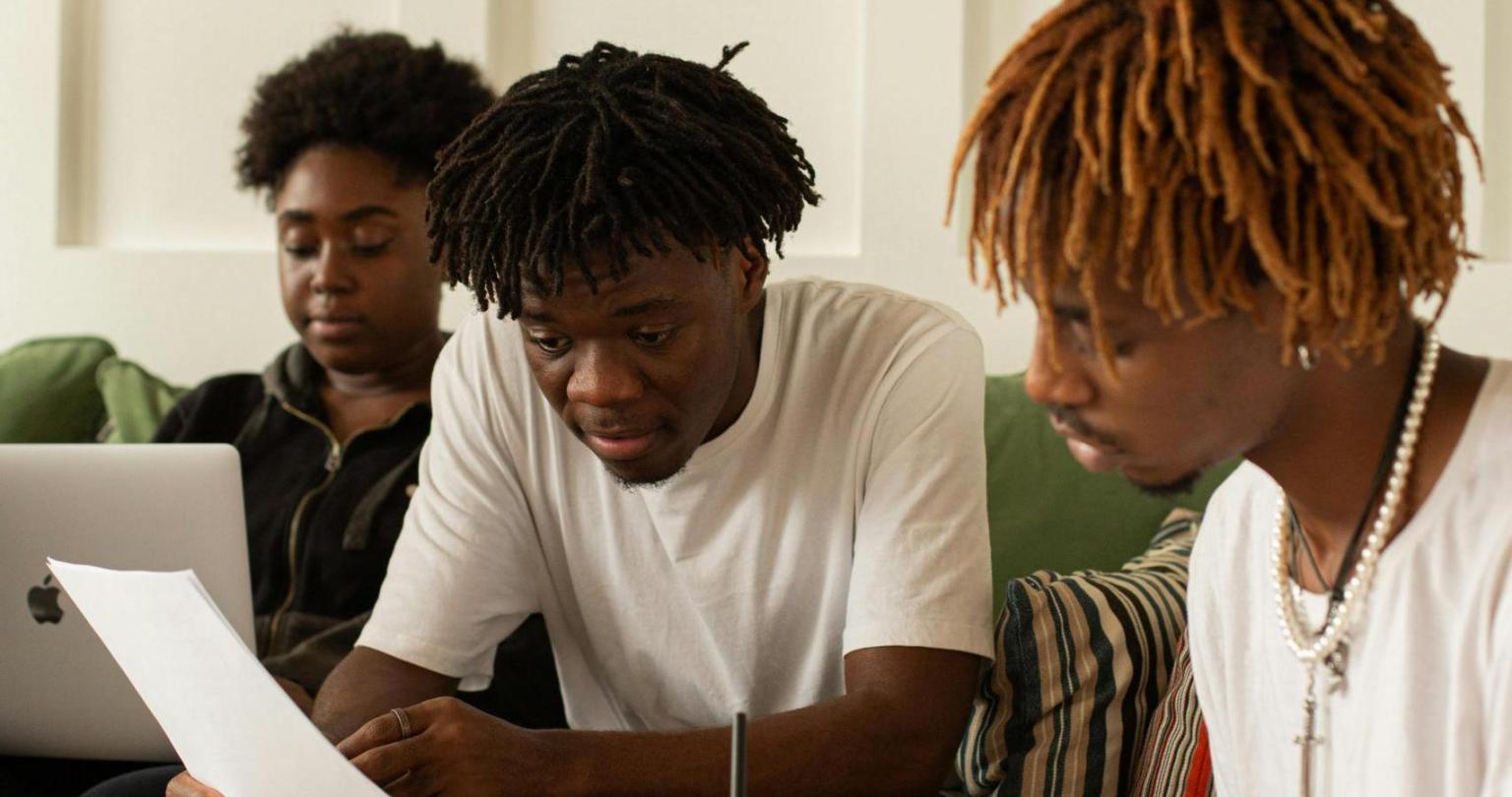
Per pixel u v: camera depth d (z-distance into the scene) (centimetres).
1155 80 69
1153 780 122
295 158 184
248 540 176
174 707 103
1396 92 70
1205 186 68
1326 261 70
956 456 126
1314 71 69
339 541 173
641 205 107
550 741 110
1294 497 84
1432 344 78
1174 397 74
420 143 182
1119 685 130
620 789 109
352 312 180
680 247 109
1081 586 135
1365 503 81
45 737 146
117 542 139
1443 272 74
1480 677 74
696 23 211
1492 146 180
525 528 140
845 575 131
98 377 206
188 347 225
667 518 132
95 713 143
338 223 180
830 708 116
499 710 157
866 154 200
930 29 197
